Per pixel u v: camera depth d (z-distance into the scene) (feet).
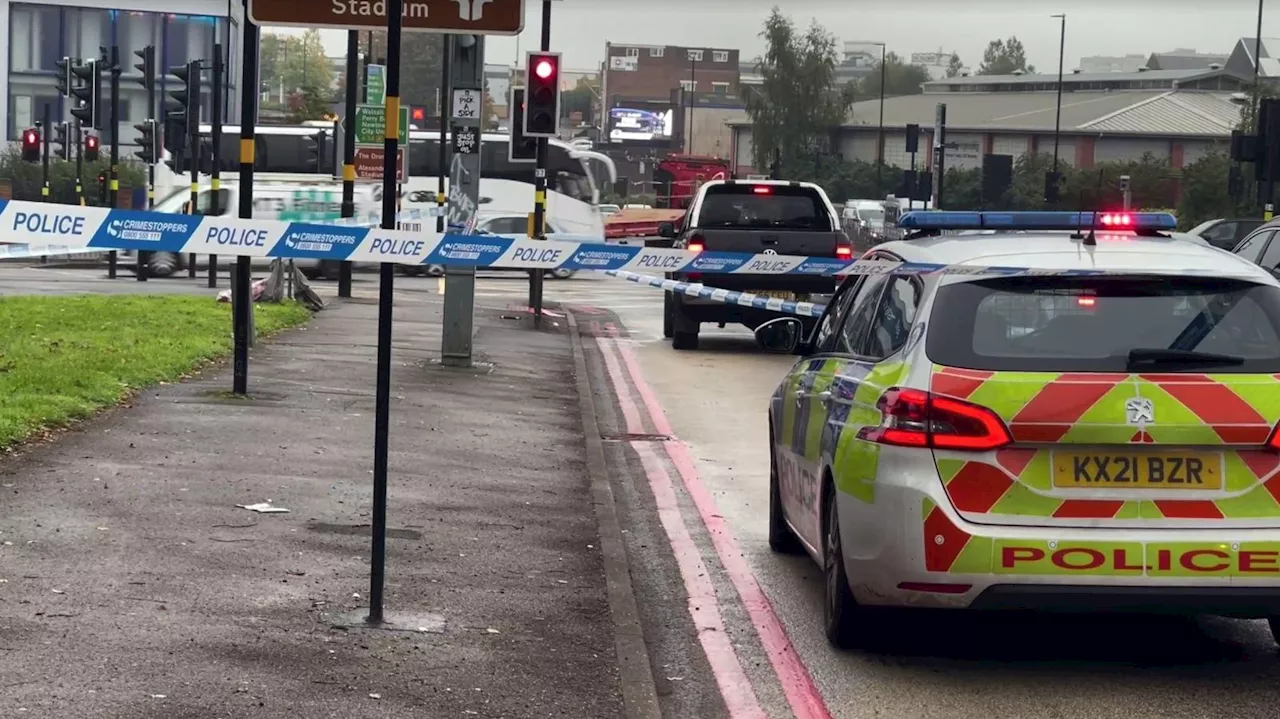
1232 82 350.43
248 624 20.39
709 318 68.85
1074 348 19.69
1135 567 18.92
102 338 52.39
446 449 36.14
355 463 32.99
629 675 19.70
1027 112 295.48
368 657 19.44
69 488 27.99
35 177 168.25
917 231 25.50
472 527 27.86
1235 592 18.98
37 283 94.99
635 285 124.98
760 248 67.62
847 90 336.49
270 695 17.57
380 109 94.32
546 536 27.68
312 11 35.63
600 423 46.24
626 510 33.04
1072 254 21.03
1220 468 19.24
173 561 23.35
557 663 19.99
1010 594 19.03
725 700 19.85
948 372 19.60
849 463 20.61
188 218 23.39
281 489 29.48
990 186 144.46
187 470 30.55
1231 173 135.23
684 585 26.30
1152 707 19.52
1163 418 19.08
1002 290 20.31
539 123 59.72
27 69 207.72
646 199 282.97
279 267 73.05
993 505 19.19
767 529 31.22
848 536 20.59
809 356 26.94
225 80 213.05
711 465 38.99
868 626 21.57
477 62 54.34
